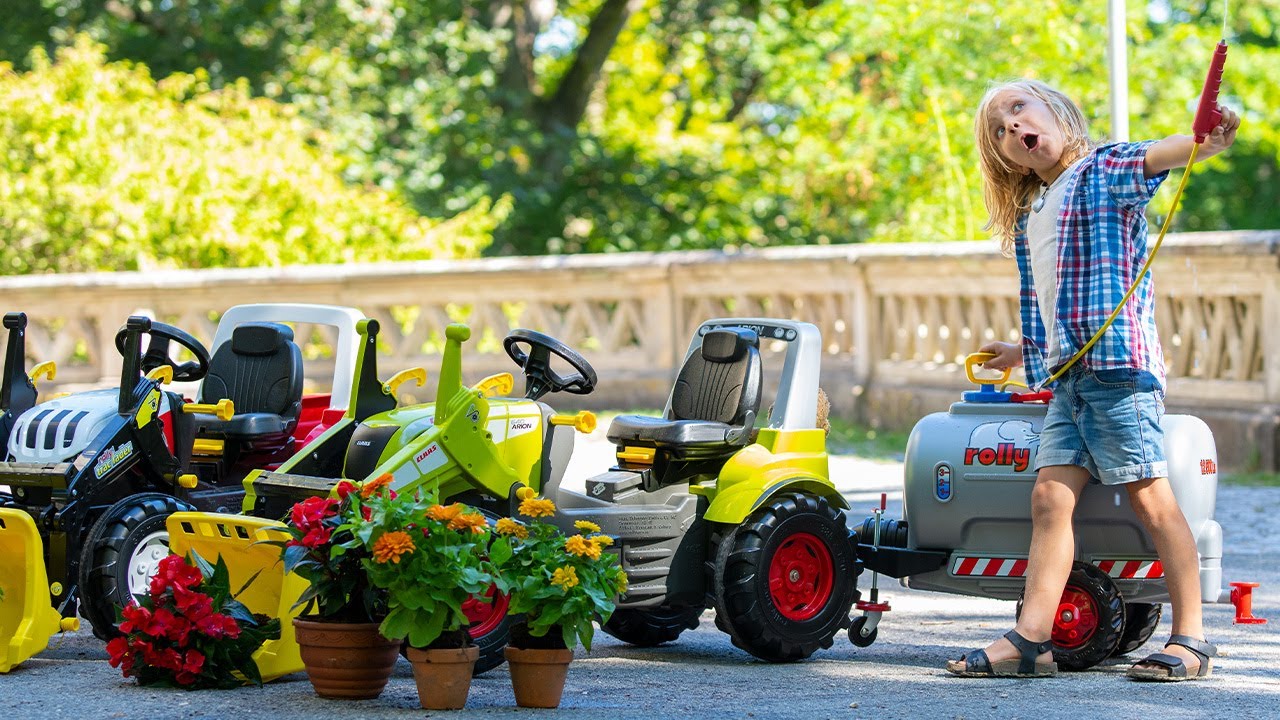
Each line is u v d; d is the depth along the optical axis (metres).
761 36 28.00
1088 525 6.73
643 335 18.61
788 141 29.86
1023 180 6.71
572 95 31.55
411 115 28.84
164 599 6.12
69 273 20.97
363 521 5.64
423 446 6.71
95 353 18.95
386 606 5.79
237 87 24.61
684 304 18.50
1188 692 6.09
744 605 6.93
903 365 17.36
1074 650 6.64
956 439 6.98
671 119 35.50
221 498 8.01
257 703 5.76
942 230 21.78
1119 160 6.26
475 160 29.34
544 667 5.78
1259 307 14.25
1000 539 6.92
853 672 6.78
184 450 7.81
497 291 18.81
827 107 25.25
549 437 7.23
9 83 20.86
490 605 6.64
